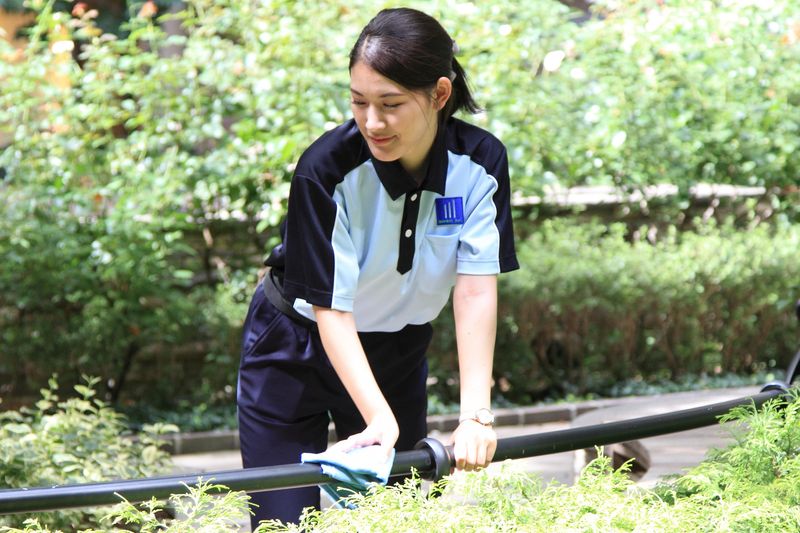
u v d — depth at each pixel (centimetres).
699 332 879
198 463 722
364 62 244
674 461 525
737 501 217
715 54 925
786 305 887
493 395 842
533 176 842
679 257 862
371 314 295
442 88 254
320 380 305
